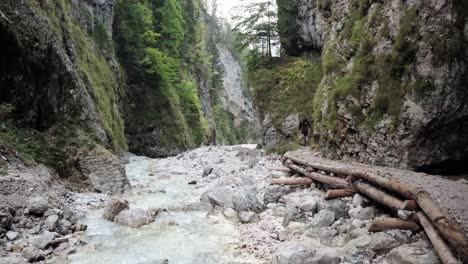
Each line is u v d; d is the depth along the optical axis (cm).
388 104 1353
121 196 1423
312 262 677
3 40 1344
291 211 1005
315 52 2634
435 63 1224
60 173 1407
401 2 1400
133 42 3741
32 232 925
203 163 2394
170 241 918
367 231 780
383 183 908
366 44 1538
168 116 3912
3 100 1372
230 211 1136
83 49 2594
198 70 6022
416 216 757
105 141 1853
